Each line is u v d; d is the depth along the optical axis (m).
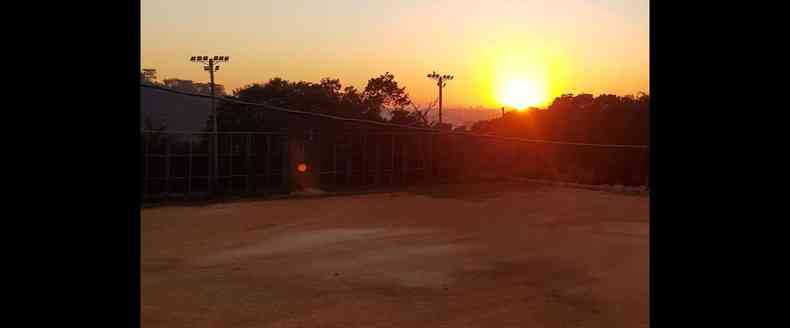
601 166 29.33
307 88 33.84
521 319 6.39
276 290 7.84
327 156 26.89
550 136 32.41
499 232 13.75
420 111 37.94
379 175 28.03
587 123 31.77
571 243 12.03
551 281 8.36
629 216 16.95
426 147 29.84
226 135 24.05
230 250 11.33
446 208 19.28
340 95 36.84
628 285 8.05
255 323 6.28
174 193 21.98
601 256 10.44
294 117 30.61
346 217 16.92
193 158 23.62
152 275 8.88
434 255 10.62
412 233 13.60
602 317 6.46
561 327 6.09
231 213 17.92
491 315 6.57
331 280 8.49
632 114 30.58
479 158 31.31
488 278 8.59
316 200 22.05
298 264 9.79
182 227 14.83
